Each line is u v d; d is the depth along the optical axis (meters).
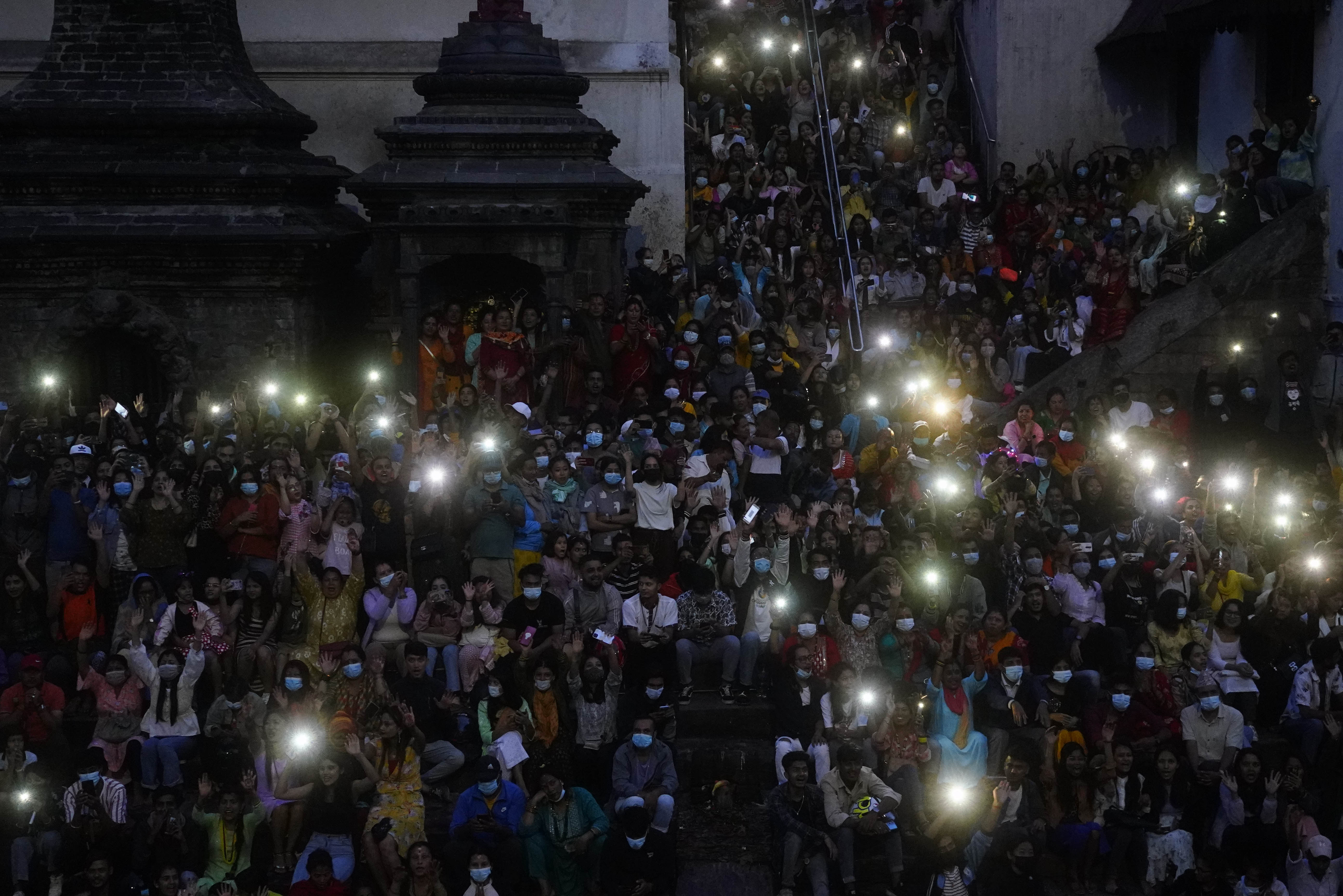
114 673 14.81
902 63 25.77
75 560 15.94
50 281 19.30
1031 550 15.91
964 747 14.76
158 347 19.33
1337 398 19.53
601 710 14.88
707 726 15.45
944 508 16.81
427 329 19.00
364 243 20.78
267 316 19.44
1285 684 15.69
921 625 15.72
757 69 25.66
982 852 14.36
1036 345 20.47
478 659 15.26
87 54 19.80
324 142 22.45
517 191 19.33
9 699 14.84
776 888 14.20
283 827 13.98
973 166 23.98
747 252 21.33
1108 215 22.31
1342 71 19.97
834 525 16.23
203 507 16.00
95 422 17.97
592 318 18.91
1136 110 24.86
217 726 14.58
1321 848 14.12
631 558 16.00
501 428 17.66
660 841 14.13
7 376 19.39
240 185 19.44
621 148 22.53
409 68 22.31
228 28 20.38
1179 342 20.16
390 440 16.73
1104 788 14.54
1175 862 14.34
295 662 14.48
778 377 19.12
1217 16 21.72
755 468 17.38
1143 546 16.59
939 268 21.67
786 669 15.41
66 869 13.87
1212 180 21.30
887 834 14.17
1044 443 17.83
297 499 15.91
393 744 14.09
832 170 23.06
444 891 13.66
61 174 19.25
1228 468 18.36
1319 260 20.34
